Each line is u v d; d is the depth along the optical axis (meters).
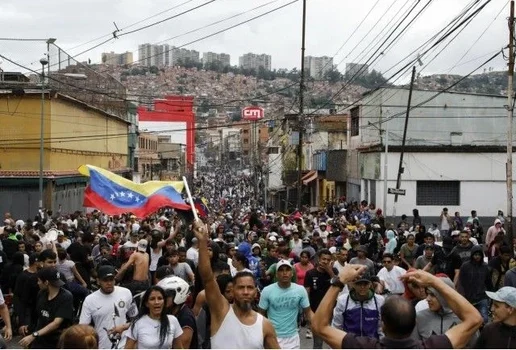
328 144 57.75
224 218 30.33
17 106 36.66
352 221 30.50
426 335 6.86
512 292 6.35
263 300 8.89
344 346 4.38
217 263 9.32
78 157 43.69
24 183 36.31
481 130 37.97
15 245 15.61
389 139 37.75
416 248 15.55
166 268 9.47
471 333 4.41
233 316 6.16
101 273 8.32
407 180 36.06
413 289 7.63
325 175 52.94
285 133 67.69
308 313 8.95
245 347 6.09
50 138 36.88
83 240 15.73
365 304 7.79
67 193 41.00
